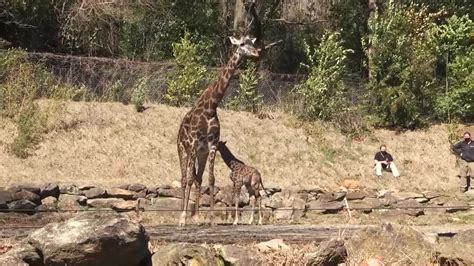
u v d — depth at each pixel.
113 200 16.02
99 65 21.89
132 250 7.84
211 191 14.80
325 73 22.67
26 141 17.58
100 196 15.95
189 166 14.30
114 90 21.22
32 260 7.63
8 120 18.41
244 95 22.28
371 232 9.69
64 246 7.56
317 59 24.03
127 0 25.91
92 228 7.64
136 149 18.72
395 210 18.23
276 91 23.03
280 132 21.27
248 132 20.86
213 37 27.41
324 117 22.38
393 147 22.08
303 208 17.12
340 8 29.02
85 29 25.47
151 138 19.33
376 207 18.31
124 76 21.97
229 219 15.81
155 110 20.66
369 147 21.81
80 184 15.93
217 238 10.61
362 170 20.53
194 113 14.45
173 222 14.68
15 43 25.39
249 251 8.81
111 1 25.45
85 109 19.75
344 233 10.91
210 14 27.38
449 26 25.19
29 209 15.02
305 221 16.48
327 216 17.48
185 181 14.27
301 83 23.11
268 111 22.31
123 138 19.02
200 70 22.03
